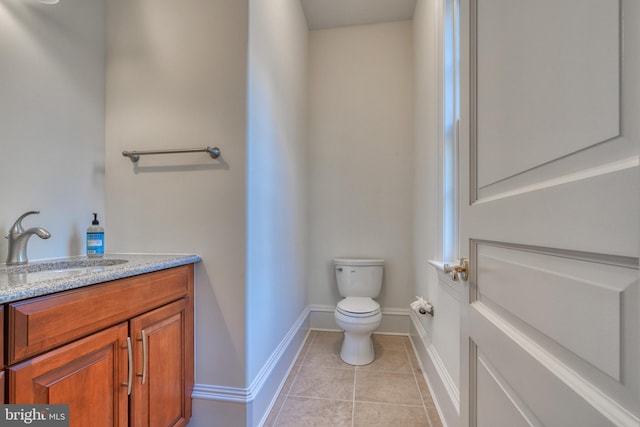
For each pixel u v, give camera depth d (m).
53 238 1.21
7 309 0.62
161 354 1.09
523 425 0.53
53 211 1.21
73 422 0.75
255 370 1.37
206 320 1.30
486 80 0.72
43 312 0.69
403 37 2.59
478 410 0.75
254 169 1.38
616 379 0.35
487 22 0.71
